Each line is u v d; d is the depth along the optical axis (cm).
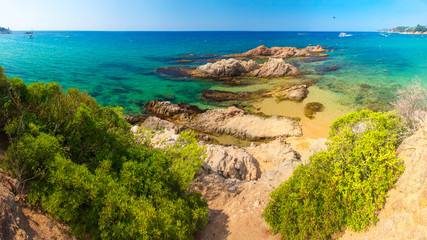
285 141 2589
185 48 13162
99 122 1084
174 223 881
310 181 943
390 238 678
